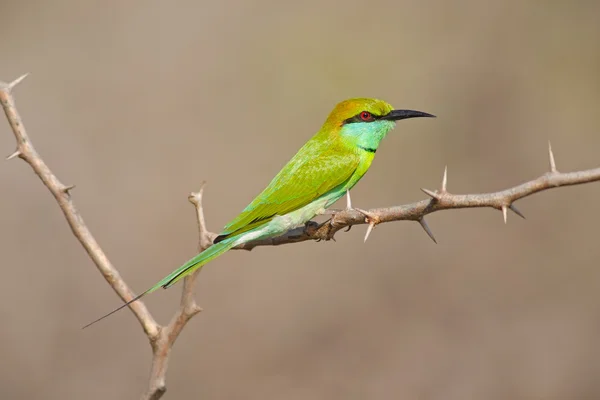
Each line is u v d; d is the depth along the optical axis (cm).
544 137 1350
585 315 1123
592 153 1327
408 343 1124
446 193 524
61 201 588
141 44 1463
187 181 1327
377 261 1205
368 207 1303
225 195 1322
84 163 1311
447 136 1373
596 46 1398
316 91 1440
